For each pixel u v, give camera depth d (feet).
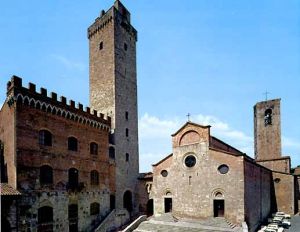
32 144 114.73
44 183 117.39
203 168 142.61
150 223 142.00
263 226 142.31
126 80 192.03
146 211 180.14
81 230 134.31
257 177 153.48
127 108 189.16
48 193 118.21
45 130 122.21
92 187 146.00
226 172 135.13
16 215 102.27
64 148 130.93
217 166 138.00
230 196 131.54
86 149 145.18
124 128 183.01
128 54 198.29
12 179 106.93
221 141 163.84
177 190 150.41
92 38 199.11
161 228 132.87
